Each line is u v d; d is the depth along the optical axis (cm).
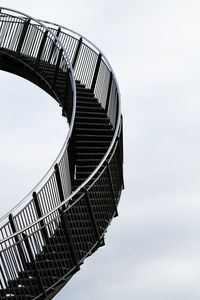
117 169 1859
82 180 1898
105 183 1764
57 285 1530
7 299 1425
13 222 1510
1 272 1412
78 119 2120
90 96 2284
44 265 1514
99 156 1980
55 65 2400
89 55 2394
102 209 1734
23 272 1467
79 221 1647
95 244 1666
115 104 2108
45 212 1656
